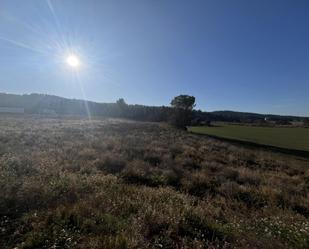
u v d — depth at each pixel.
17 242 3.96
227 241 4.56
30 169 8.48
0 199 5.27
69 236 4.05
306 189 11.06
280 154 27.12
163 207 5.79
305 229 5.19
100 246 3.86
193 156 16.42
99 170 9.73
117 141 19.52
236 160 17.78
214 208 6.71
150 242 4.25
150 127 40.09
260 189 9.65
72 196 5.98
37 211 4.91
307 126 113.06
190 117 58.38
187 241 4.40
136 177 9.59
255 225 5.73
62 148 14.44
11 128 26.69
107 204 5.54
